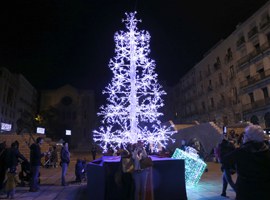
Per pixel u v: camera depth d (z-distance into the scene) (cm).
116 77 1252
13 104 4934
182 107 5791
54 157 1947
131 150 644
